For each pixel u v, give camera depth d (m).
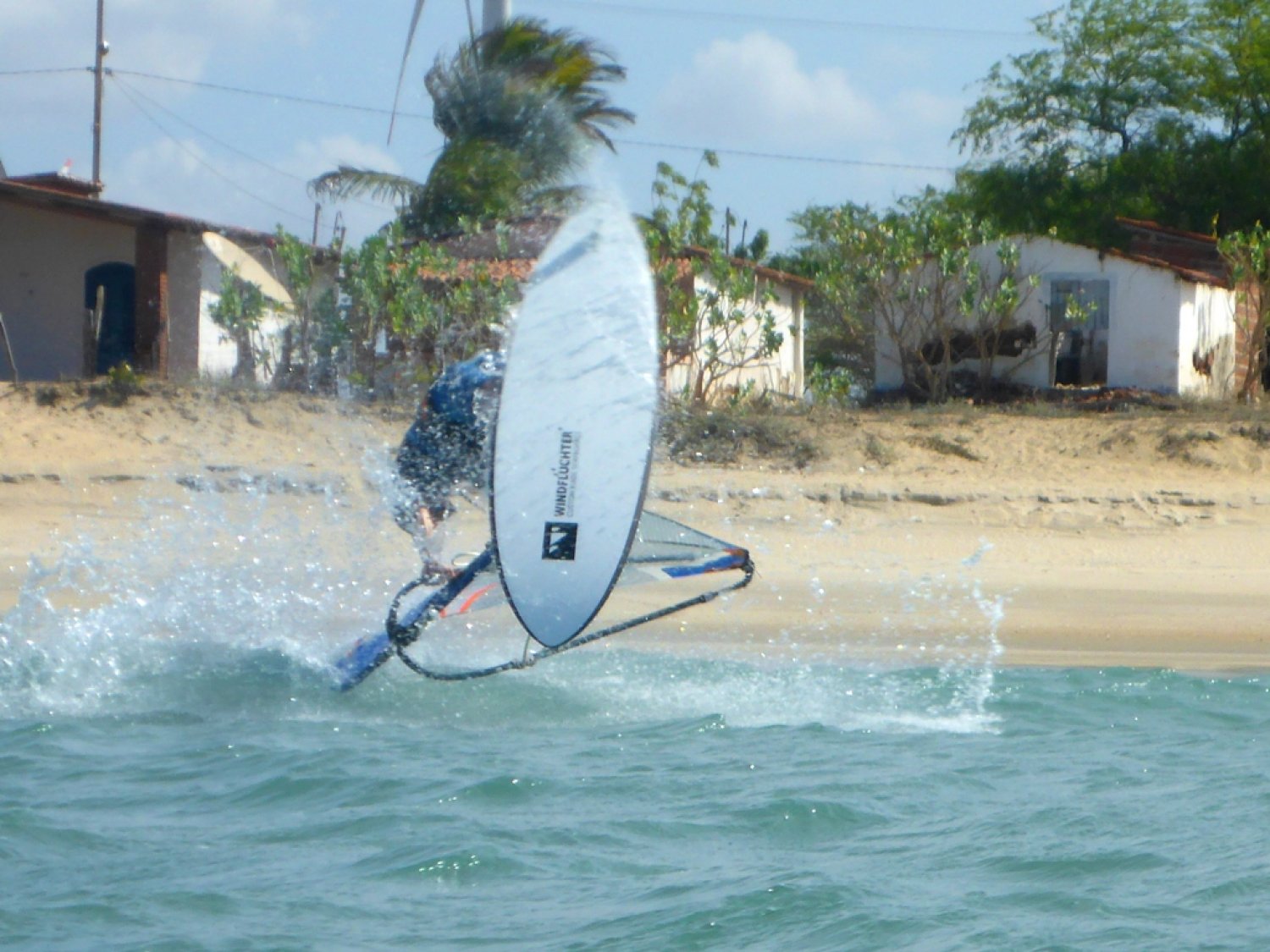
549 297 30.19
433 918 21.16
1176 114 126.62
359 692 34.22
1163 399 78.69
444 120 100.12
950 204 134.00
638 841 24.38
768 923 20.73
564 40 100.88
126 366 69.50
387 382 73.38
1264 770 28.52
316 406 69.62
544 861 23.45
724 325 74.94
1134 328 83.38
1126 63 127.62
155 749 29.81
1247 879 22.31
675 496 59.97
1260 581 48.75
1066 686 35.62
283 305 74.56
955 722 32.25
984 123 132.38
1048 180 127.50
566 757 29.36
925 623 42.72
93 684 34.38
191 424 66.75
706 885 22.23
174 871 23.17
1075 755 29.70
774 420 69.75
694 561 30.66
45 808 26.11
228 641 38.50
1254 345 84.75
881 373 88.00
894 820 25.48
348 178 95.06
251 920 21.12
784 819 25.44
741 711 33.06
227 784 27.61
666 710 33.06
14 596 43.62
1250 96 121.88
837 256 88.06
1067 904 21.36
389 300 73.81
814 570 50.38
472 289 73.62
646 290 30.33
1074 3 130.50
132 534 53.41
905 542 55.16
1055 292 85.06
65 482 59.97
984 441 68.19
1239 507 58.50
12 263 79.88
